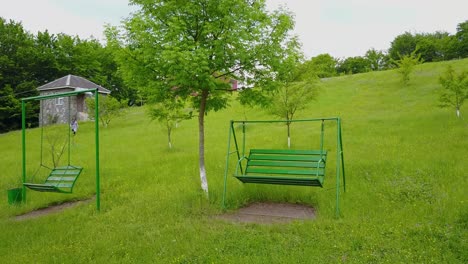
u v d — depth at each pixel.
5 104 42.66
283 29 8.44
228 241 6.00
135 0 8.29
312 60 15.56
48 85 40.31
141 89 8.70
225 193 8.24
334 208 7.42
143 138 22.28
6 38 47.66
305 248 5.52
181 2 8.15
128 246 6.06
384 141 14.61
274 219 7.22
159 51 7.94
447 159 10.57
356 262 4.98
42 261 5.68
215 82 8.16
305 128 20.22
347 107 25.66
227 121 26.06
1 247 6.43
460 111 18.86
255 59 8.32
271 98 9.10
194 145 18.27
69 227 7.30
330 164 11.45
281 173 8.13
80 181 11.77
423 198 7.58
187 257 5.52
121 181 11.49
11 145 23.66
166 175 11.70
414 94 26.27
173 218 7.38
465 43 58.97
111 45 8.41
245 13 7.97
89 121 33.31
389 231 5.94
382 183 8.82
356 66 73.88
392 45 74.56
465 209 6.50
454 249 5.21
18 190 9.80
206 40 8.25
